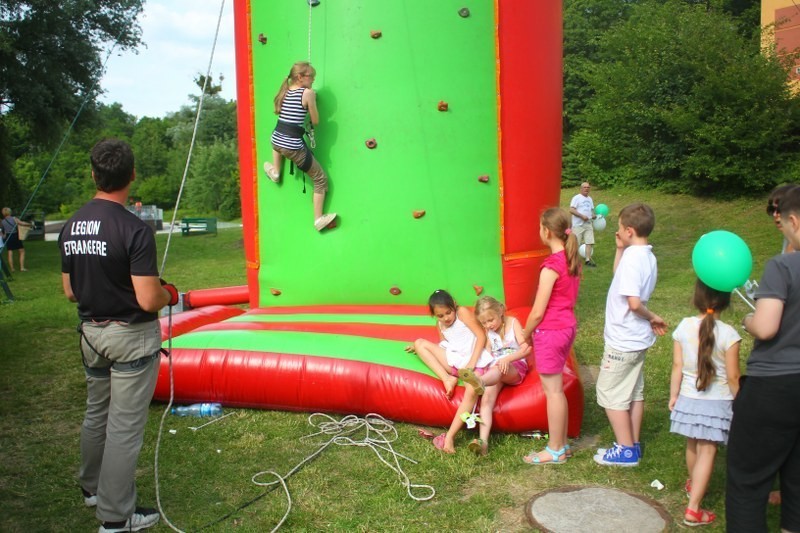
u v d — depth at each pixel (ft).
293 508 12.10
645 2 83.56
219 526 11.59
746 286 11.51
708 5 79.82
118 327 10.94
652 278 13.14
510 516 11.75
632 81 65.31
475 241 18.75
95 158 11.00
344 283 19.35
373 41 18.51
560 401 13.61
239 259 56.54
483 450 14.06
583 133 73.92
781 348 9.47
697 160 55.67
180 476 13.48
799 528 9.82
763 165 53.36
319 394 16.25
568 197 72.38
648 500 12.07
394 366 15.92
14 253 66.03
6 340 25.89
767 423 9.48
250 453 14.49
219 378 16.80
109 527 11.16
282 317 18.97
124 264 10.77
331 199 19.12
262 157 19.90
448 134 18.47
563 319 13.44
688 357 11.31
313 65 18.93
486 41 18.30
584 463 13.70
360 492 12.69
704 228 50.44
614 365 13.26
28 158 151.02
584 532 11.05
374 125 18.65
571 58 91.97
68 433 16.12
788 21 59.88
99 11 65.98
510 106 18.43
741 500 9.83
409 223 18.76
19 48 63.31
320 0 18.76
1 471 13.98
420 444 14.69
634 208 13.15
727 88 55.47
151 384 11.41
